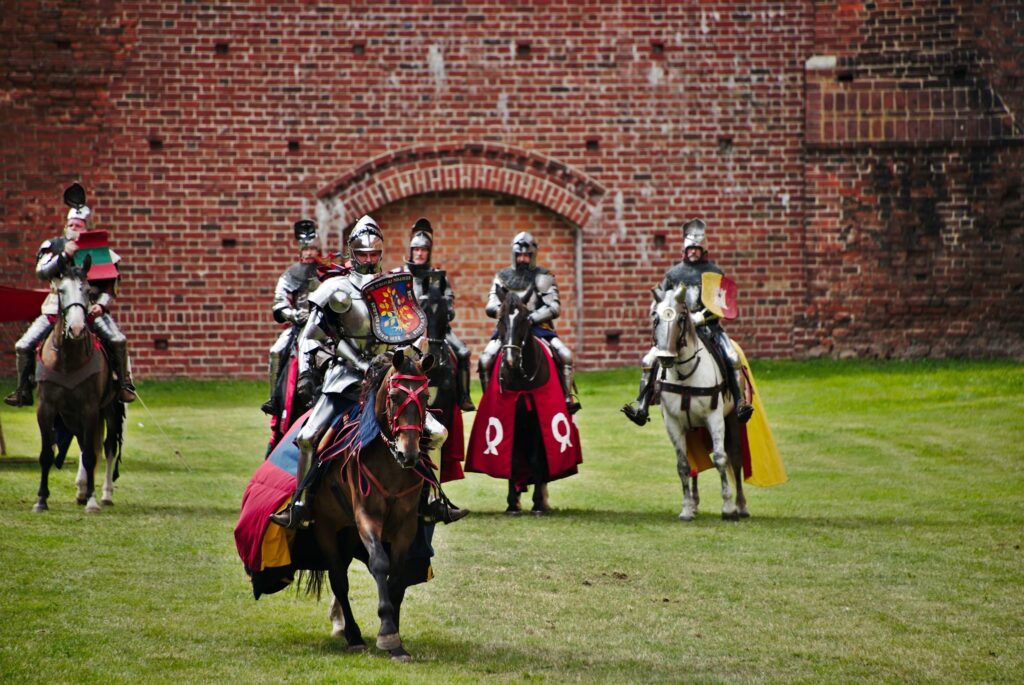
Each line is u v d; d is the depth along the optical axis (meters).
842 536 24.42
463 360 26.34
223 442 35.44
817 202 48.94
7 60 47.06
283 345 23.81
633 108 48.88
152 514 25.47
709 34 48.91
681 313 26.59
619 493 30.36
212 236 47.88
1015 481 30.38
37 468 30.77
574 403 28.31
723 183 49.03
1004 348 48.78
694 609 18.89
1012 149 48.72
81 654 15.97
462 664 15.93
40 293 29.50
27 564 20.59
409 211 48.88
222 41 47.84
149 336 47.62
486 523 26.19
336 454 16.22
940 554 22.66
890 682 15.44
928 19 48.81
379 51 48.34
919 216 48.88
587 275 48.88
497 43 48.62
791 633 17.62
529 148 48.75
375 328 16.44
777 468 28.14
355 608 19.23
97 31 47.38
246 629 17.62
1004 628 17.86
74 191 27.38
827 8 48.94
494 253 49.06
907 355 49.00
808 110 48.84
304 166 48.19
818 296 49.06
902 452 33.97
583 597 19.58
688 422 26.92
